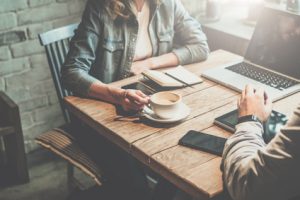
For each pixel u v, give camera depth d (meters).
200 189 1.22
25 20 2.55
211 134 1.49
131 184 1.67
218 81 1.86
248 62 2.02
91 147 1.77
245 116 1.31
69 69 1.87
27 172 2.53
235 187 1.11
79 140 1.80
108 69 2.03
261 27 1.98
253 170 1.05
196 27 2.22
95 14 1.97
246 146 1.18
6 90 2.64
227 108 1.66
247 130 1.25
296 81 1.83
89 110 1.68
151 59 2.05
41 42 2.05
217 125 1.54
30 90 2.72
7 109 2.40
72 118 1.94
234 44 2.63
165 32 2.17
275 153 1.01
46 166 2.71
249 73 1.92
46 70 2.74
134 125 1.56
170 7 2.16
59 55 2.14
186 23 2.21
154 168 1.38
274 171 1.01
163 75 1.87
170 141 1.46
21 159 2.47
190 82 1.84
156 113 1.56
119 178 1.67
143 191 1.68
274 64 1.92
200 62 2.11
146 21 2.13
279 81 1.83
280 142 1.01
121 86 1.84
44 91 2.78
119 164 1.72
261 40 1.97
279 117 1.54
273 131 1.45
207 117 1.60
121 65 2.04
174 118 1.56
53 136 1.83
